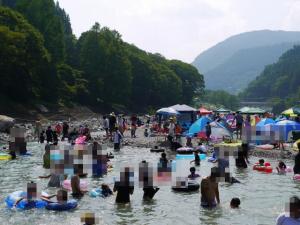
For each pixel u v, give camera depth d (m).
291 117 60.62
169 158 34.56
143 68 149.75
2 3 142.75
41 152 38.53
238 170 28.33
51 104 95.31
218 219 16.69
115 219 16.69
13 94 86.19
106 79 122.06
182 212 17.72
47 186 22.56
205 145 40.75
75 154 25.03
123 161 32.81
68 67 109.94
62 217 16.84
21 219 16.55
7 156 33.75
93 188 22.16
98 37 122.81
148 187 19.94
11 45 81.50
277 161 32.38
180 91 175.62
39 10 106.94
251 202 19.33
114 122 48.50
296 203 10.91
